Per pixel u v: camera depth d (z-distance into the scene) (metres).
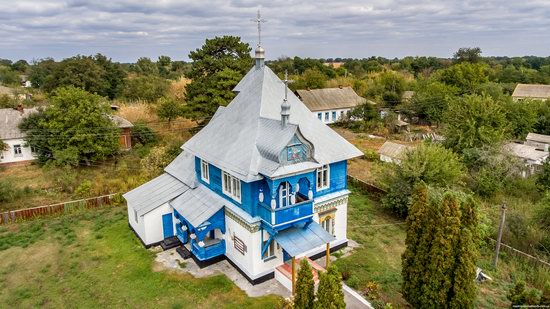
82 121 40.19
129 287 20.91
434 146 31.27
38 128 42.16
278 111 23.34
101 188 35.22
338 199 23.83
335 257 23.64
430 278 16.34
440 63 129.75
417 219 16.94
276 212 19.36
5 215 29.25
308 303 13.62
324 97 69.38
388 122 63.88
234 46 53.34
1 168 41.56
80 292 20.64
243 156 20.78
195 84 51.16
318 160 21.70
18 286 21.38
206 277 21.62
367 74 116.94
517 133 55.12
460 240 15.84
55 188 36.19
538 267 22.41
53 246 25.88
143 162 39.66
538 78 102.56
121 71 83.75
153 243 25.19
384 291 19.98
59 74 74.81
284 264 21.94
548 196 27.61
